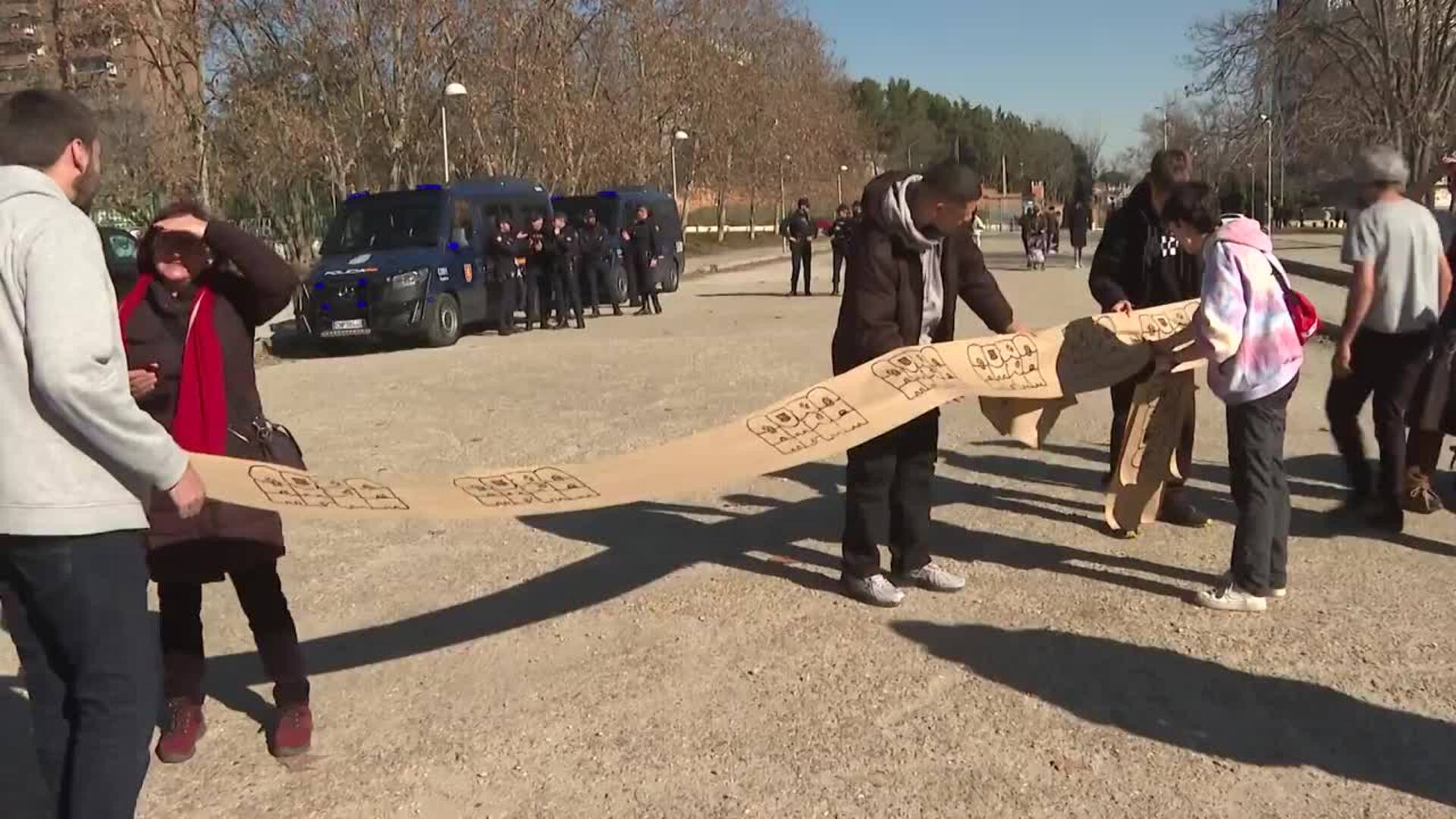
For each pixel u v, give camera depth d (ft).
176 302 11.44
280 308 11.80
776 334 51.26
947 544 18.53
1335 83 96.89
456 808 10.94
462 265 53.21
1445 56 90.38
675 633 15.11
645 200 80.84
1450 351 18.80
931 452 16.35
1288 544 17.46
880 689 13.20
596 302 65.26
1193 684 13.03
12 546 8.38
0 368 8.18
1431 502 19.33
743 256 162.09
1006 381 15.97
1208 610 15.29
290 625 12.19
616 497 12.64
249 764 11.94
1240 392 14.75
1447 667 13.28
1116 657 13.84
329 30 102.99
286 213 122.52
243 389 11.80
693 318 62.13
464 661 14.48
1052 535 18.85
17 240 8.03
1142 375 16.96
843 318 15.99
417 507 11.75
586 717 12.74
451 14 107.65
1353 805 10.46
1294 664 13.47
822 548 18.65
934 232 15.38
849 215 76.64
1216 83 96.07
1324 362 36.96
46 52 85.51
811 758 11.62
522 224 60.49
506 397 34.76
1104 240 19.11
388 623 15.93
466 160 118.62
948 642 14.51
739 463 13.78
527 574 17.78
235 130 101.45
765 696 13.10
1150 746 11.64
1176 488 19.04
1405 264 17.40
